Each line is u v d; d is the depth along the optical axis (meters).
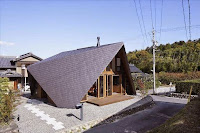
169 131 4.89
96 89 12.90
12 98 8.19
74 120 7.77
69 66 11.17
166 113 9.77
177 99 15.11
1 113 7.21
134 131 6.87
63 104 9.97
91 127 7.46
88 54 11.43
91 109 9.90
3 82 8.05
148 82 23.56
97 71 11.05
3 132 6.25
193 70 30.77
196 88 15.09
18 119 7.66
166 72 33.97
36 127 6.86
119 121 8.22
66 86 10.32
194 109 6.38
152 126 7.44
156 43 19.19
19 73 22.78
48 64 11.89
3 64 23.23
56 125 7.10
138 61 48.69
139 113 9.76
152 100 13.94
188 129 4.67
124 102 12.27
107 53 12.00
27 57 24.08
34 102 11.84
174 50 45.16
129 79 15.55
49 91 10.52
